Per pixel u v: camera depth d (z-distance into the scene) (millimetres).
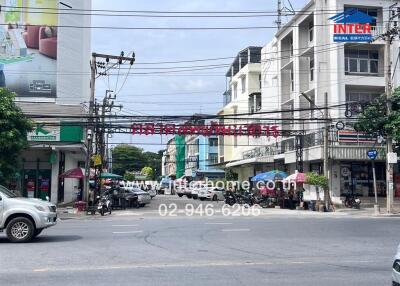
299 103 42750
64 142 34219
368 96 38594
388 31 29078
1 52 39750
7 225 14578
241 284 8594
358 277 9320
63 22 40750
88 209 29016
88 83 47812
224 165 68188
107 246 13633
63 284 8539
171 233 17094
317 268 10273
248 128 39031
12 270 9898
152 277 9180
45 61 40219
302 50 42844
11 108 24234
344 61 37938
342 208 34719
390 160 28844
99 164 32625
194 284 8578
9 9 40125
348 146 35094
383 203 36125
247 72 59375
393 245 14133
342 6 37875
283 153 44781
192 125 37000
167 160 139500
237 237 15922
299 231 17828
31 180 35531
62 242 14578
